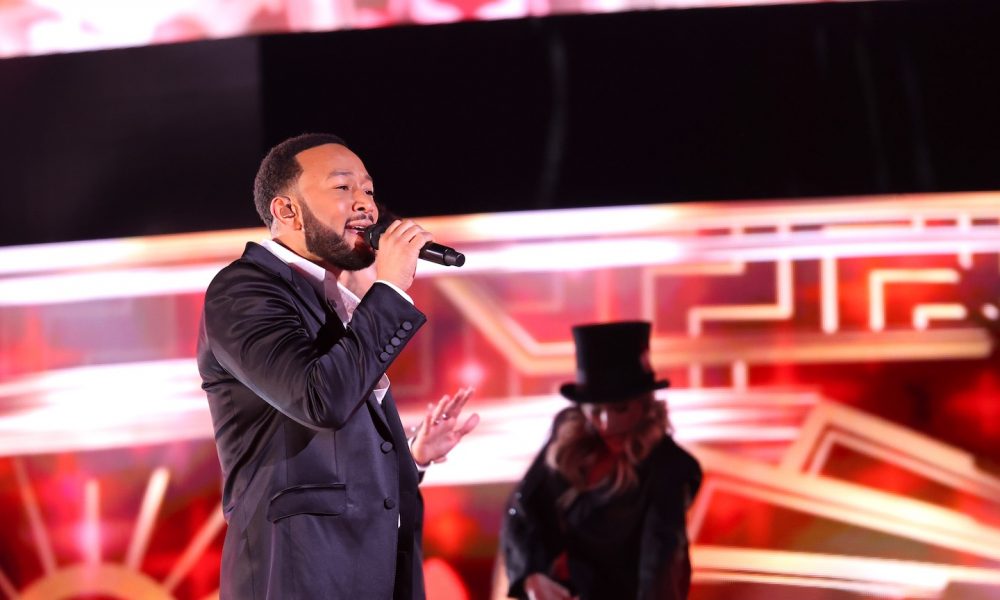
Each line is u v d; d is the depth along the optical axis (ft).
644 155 38.06
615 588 34.17
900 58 37.58
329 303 17.57
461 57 38.75
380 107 38.91
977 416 36.04
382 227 17.61
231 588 16.40
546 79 38.47
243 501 16.53
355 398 15.42
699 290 37.47
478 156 38.55
